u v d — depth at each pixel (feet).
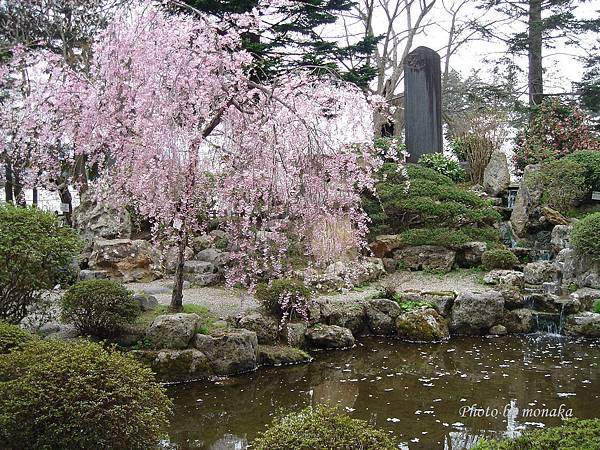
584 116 53.31
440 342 27.45
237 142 20.58
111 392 11.34
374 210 39.22
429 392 19.48
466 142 52.24
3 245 19.30
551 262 34.40
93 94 21.56
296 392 19.71
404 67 49.85
